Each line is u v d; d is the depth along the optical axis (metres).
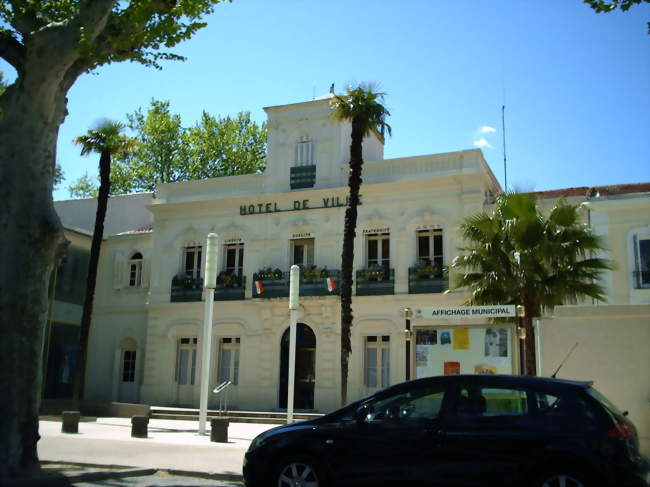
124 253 31.84
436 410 7.77
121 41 11.28
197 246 29.95
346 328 19.36
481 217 17.47
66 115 10.80
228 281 28.31
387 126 20.88
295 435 8.09
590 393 7.46
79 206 35.59
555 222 16.67
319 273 26.42
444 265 24.80
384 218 26.22
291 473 8.02
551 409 7.41
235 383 27.70
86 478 9.87
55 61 9.73
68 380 30.78
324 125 28.33
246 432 19.03
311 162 28.36
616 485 6.89
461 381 7.88
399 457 7.63
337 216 27.12
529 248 16.38
